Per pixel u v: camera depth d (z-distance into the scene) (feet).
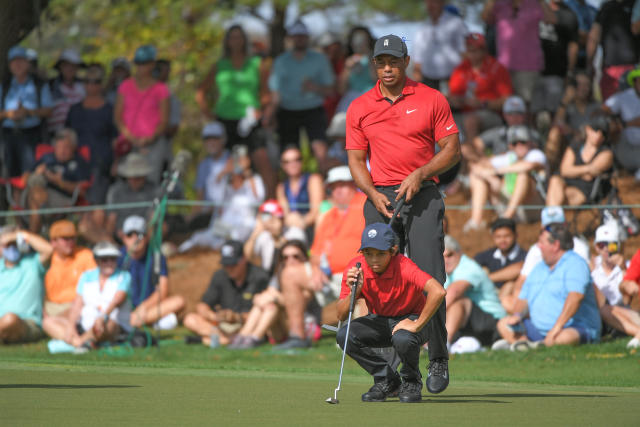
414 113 54.80
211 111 145.89
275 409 46.11
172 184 107.04
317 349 98.32
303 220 119.34
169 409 45.24
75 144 129.08
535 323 92.38
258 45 172.65
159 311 99.45
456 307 93.30
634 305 100.58
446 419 42.63
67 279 107.24
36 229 124.06
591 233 106.01
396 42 54.34
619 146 122.01
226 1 214.90
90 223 125.80
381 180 55.42
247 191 131.03
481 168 122.21
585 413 45.50
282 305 101.71
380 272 52.47
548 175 117.50
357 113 56.13
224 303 104.22
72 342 98.63
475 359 85.81
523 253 100.68
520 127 118.32
